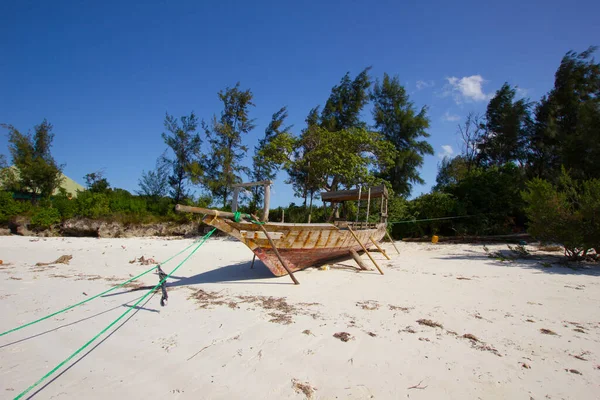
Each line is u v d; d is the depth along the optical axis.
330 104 29.39
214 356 4.46
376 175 30.06
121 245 19.02
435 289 8.20
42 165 31.20
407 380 3.86
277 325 5.59
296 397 3.52
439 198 23.66
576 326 5.63
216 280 9.41
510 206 22.81
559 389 3.70
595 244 11.92
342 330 5.37
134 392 3.65
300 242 9.30
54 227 25.95
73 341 5.07
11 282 9.30
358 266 11.73
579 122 24.50
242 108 30.17
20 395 3.61
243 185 9.43
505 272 10.52
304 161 23.92
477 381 3.84
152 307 6.73
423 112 30.28
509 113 30.34
